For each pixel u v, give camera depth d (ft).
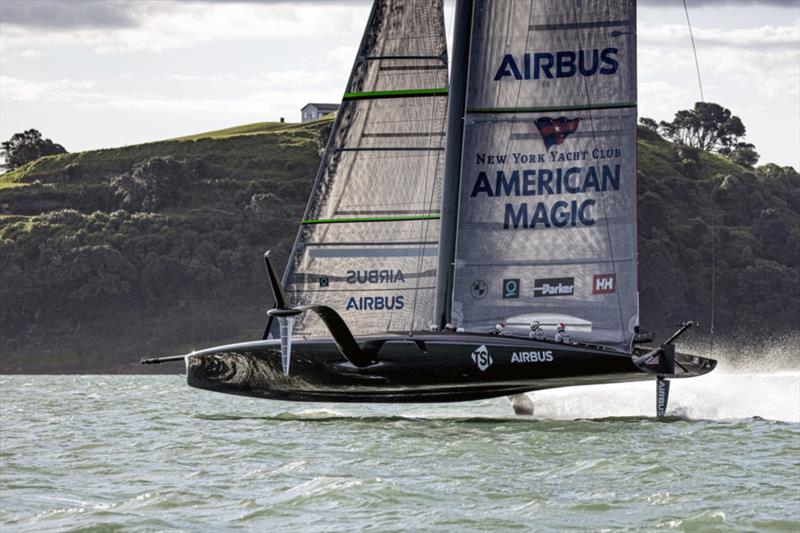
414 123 310.04
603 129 300.40
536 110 300.40
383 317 308.19
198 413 375.45
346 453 247.70
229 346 306.55
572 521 173.17
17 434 305.32
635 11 299.58
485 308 299.99
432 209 309.22
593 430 288.51
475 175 300.61
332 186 309.83
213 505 189.26
